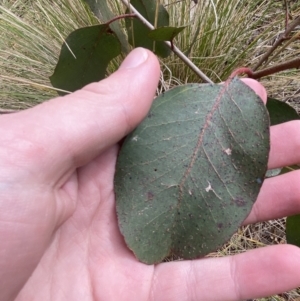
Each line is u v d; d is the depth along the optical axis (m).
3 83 0.26
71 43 0.15
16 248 0.12
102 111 0.13
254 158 0.12
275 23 0.25
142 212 0.13
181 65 0.26
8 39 0.28
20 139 0.12
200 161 0.13
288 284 0.14
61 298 0.14
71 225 0.15
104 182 0.15
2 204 0.12
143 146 0.13
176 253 0.13
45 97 0.26
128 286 0.15
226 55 0.26
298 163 0.16
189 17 0.25
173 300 0.15
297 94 0.25
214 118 0.13
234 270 0.15
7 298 0.13
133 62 0.13
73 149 0.13
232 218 0.12
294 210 0.16
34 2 0.28
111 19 0.14
